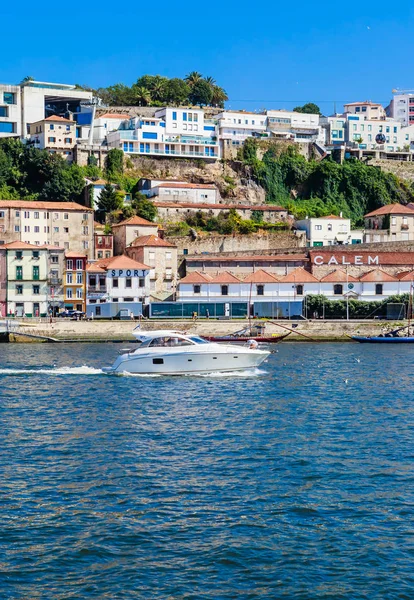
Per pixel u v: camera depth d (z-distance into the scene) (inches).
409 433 3189.0
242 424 3398.1
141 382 4626.0
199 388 4407.0
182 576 1873.8
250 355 4970.5
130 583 1843.0
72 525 2159.2
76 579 1862.7
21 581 1854.1
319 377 4854.8
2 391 4291.3
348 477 2551.7
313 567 1916.8
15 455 2844.5
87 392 4266.7
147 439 3107.8
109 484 2493.8
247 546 2025.1
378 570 1900.8
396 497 2361.0
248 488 2449.6
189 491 2423.7
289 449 2925.7
